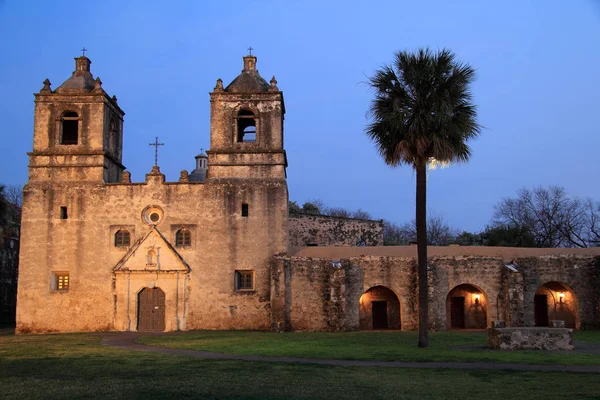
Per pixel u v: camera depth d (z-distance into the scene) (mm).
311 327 36500
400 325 38781
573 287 37938
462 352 23234
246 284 38062
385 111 27094
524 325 36719
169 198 38594
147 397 13992
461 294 39812
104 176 39094
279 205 38375
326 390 15031
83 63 41250
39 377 16984
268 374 17594
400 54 27312
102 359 21250
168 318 37156
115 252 38000
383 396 14297
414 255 40281
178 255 37719
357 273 37531
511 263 38656
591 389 15211
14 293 54906
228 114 39531
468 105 27188
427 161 27234
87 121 39250
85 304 37438
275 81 40031
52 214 38375
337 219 52344
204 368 18828
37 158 38938
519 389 15297
